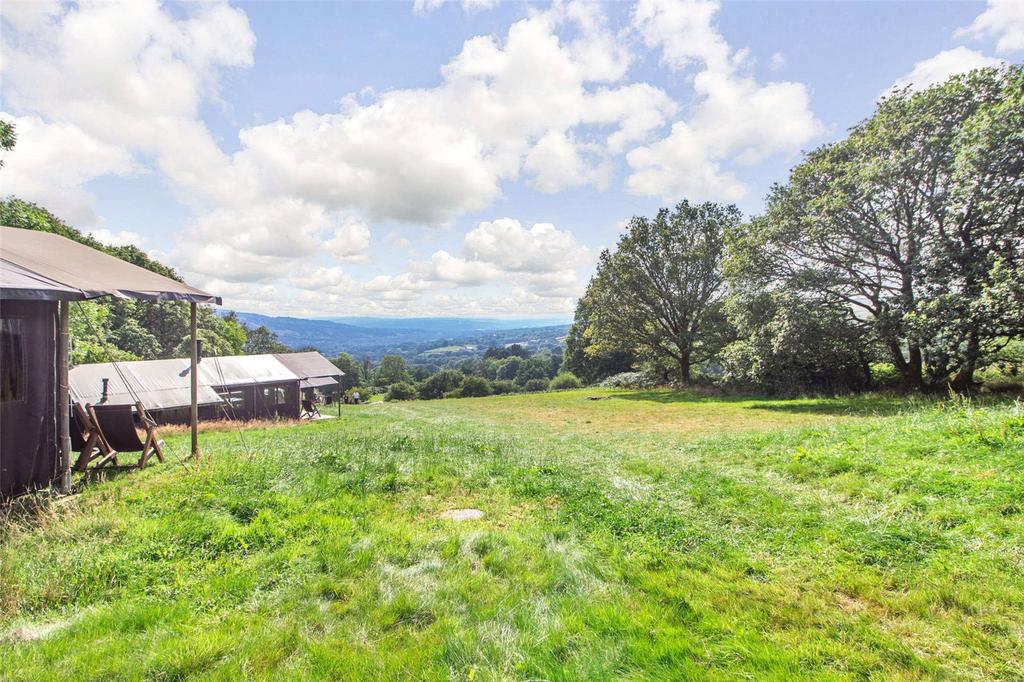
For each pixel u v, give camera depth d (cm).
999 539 405
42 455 619
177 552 427
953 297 1478
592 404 2844
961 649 281
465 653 286
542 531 507
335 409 4019
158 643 291
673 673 266
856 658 274
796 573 394
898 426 842
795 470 682
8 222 1827
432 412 3031
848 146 1966
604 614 330
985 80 1559
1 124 1559
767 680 256
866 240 1823
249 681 260
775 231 2084
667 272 3284
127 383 2222
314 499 588
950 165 1516
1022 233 1360
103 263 838
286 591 364
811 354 2020
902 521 468
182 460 793
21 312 603
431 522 536
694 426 1605
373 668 273
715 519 532
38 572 381
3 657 274
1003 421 688
